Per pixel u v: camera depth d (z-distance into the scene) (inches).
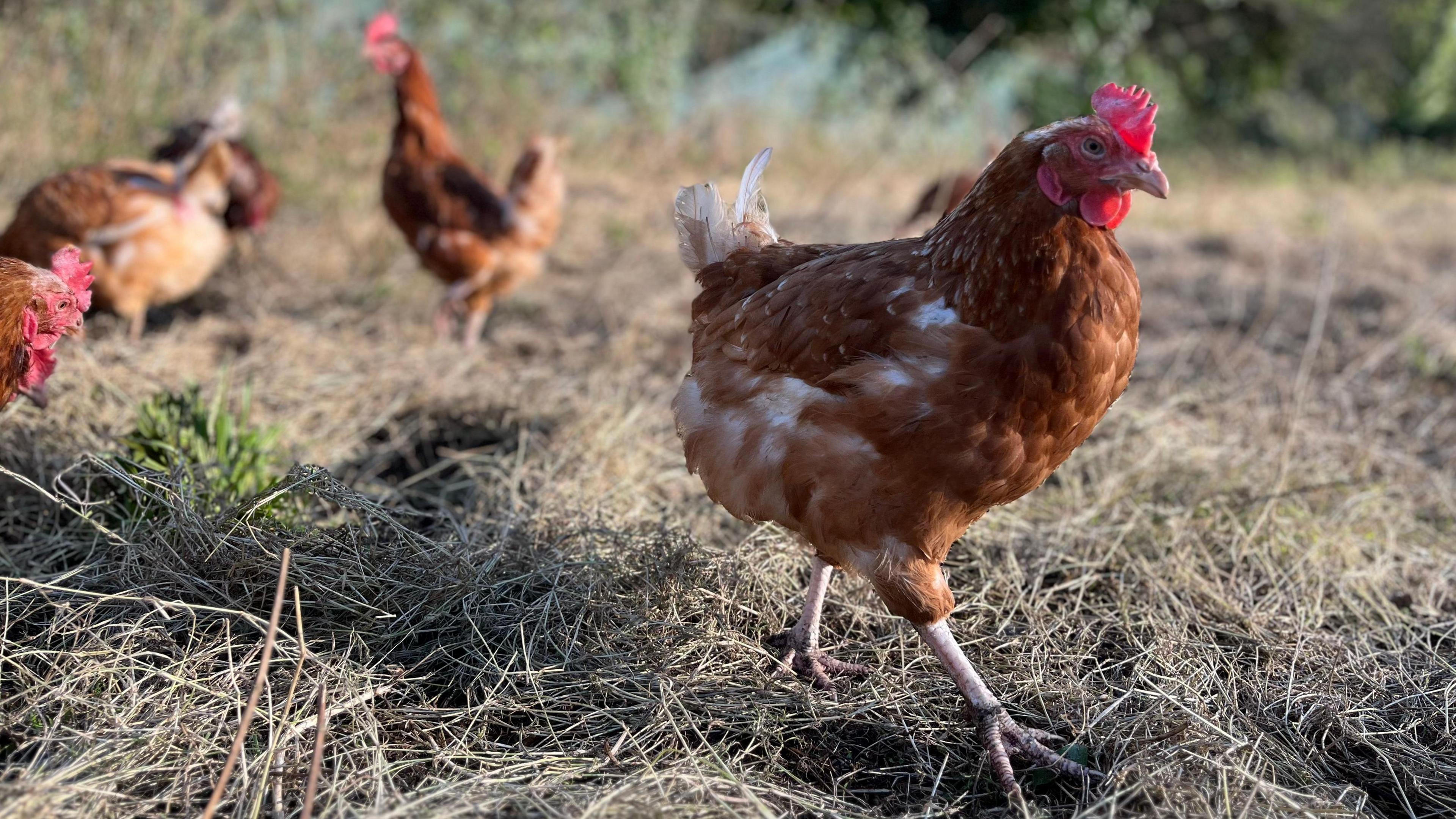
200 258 49.8
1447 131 192.9
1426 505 40.1
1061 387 22.3
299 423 41.8
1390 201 122.6
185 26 72.5
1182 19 155.8
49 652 25.4
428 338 56.0
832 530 24.5
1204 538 35.6
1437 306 65.9
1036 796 24.5
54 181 45.9
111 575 28.9
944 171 80.0
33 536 31.8
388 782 23.0
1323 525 36.4
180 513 29.5
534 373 49.9
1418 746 26.4
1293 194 129.0
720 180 100.7
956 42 144.1
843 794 24.5
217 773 22.9
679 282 68.6
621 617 29.8
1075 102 157.6
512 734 25.9
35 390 30.8
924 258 23.6
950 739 26.5
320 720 20.3
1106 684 28.4
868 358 23.1
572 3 103.9
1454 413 49.6
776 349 24.7
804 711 27.0
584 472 38.5
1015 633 30.9
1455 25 185.5
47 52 66.2
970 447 22.5
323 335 52.3
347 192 74.4
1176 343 58.7
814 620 29.3
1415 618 32.6
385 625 28.7
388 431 43.9
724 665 28.6
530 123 95.0
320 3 86.4
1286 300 68.6
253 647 27.0
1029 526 36.1
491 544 32.8
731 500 26.6
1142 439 42.6
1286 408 46.6
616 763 24.1
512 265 55.5
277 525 30.5
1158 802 22.9
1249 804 22.7
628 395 47.9
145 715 24.3
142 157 69.2
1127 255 23.2
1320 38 184.5
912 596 24.4
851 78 139.6
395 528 31.0
